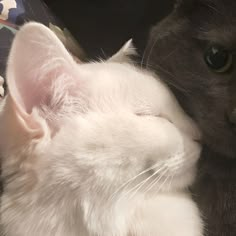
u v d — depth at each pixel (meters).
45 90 0.16
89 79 0.17
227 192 0.17
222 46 0.18
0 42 0.22
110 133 0.16
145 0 0.31
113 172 0.16
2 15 0.25
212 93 0.18
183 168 0.17
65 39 0.27
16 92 0.15
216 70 0.18
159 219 0.17
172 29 0.20
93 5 0.33
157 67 0.20
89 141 0.16
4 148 0.16
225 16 0.18
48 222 0.16
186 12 0.20
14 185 0.16
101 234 0.16
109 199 0.16
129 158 0.16
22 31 0.14
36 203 0.16
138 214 0.17
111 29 0.32
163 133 0.16
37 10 0.27
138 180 0.17
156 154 0.16
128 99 0.17
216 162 0.17
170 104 0.18
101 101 0.17
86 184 0.16
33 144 0.16
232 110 0.16
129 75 0.18
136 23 0.31
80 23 0.32
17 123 0.15
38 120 0.15
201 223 0.18
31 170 0.16
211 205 0.18
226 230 0.17
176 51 0.19
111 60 0.20
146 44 0.24
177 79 0.19
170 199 0.17
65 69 0.16
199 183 0.18
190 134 0.17
